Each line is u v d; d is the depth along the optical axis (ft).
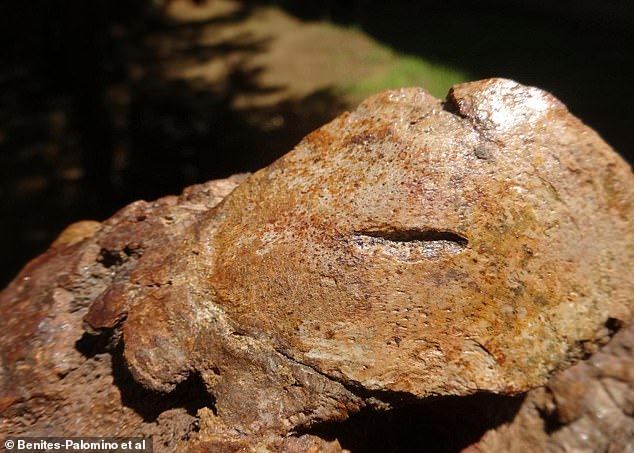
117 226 0.38
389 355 0.29
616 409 0.38
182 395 0.33
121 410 0.34
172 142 1.01
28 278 0.38
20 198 1.00
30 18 1.17
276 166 0.35
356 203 0.32
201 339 0.32
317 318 0.30
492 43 1.06
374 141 0.34
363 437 0.33
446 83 0.96
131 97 1.09
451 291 0.30
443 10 1.27
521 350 0.29
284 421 0.30
